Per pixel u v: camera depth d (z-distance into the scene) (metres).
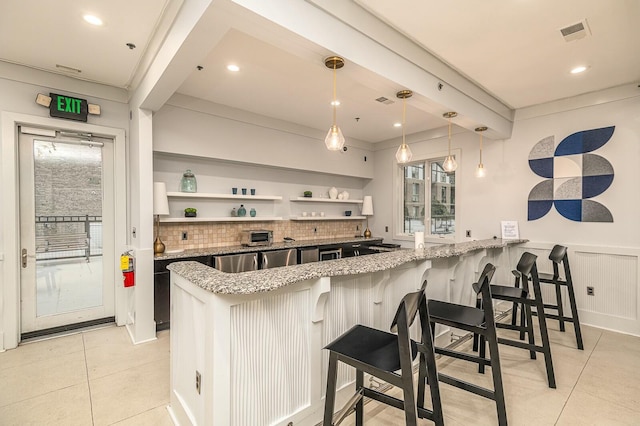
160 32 2.36
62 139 3.30
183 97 3.83
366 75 2.41
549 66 3.03
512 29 2.42
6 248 2.95
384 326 2.40
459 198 4.91
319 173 5.75
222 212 4.55
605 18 2.27
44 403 2.16
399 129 5.30
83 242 3.47
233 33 2.47
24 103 3.02
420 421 1.99
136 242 3.31
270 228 5.10
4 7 2.13
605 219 3.59
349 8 2.14
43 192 3.25
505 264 4.14
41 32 2.44
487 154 4.58
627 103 3.44
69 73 3.14
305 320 1.83
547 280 3.39
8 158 2.95
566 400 2.21
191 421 1.70
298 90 3.63
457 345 3.11
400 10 2.22
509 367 2.69
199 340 1.64
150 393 2.28
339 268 1.92
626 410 2.10
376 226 6.30
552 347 3.10
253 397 1.60
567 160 3.85
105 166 3.57
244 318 1.56
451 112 3.27
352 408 1.58
